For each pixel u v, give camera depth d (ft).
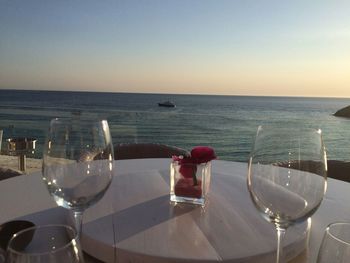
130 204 3.02
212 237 2.42
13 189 3.66
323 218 3.11
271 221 2.06
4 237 2.22
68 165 2.32
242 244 2.33
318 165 2.07
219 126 47.24
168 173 4.10
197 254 2.19
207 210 2.93
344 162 5.98
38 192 3.57
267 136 2.15
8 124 29.35
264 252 2.22
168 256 2.15
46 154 2.35
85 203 2.27
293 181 2.04
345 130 43.55
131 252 2.20
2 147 15.79
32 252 1.61
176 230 2.52
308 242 2.59
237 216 2.80
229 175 4.21
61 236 1.89
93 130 2.39
